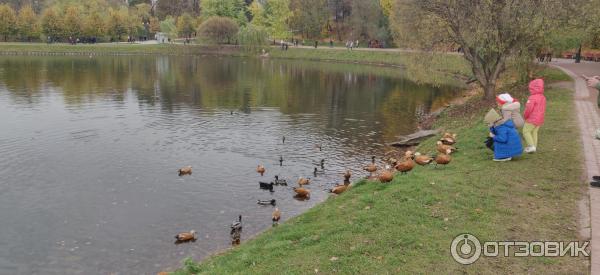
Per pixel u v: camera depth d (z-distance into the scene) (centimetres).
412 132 3366
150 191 2122
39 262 1510
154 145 2898
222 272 1143
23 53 10350
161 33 13138
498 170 1589
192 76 6869
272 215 1831
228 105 4428
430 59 3681
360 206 1416
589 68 4944
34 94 4803
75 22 11806
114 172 2378
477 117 3041
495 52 3503
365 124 3650
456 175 1572
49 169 2411
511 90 3847
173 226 1769
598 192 1336
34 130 3225
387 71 8038
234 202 2002
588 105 2789
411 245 1095
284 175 2359
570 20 3177
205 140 3045
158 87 5600
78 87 5425
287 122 3681
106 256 1549
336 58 9875
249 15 14925
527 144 1772
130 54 10962
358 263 1038
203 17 13088
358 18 10681
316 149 2867
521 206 1274
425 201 1345
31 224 1781
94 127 3362
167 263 1502
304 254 1128
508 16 3117
